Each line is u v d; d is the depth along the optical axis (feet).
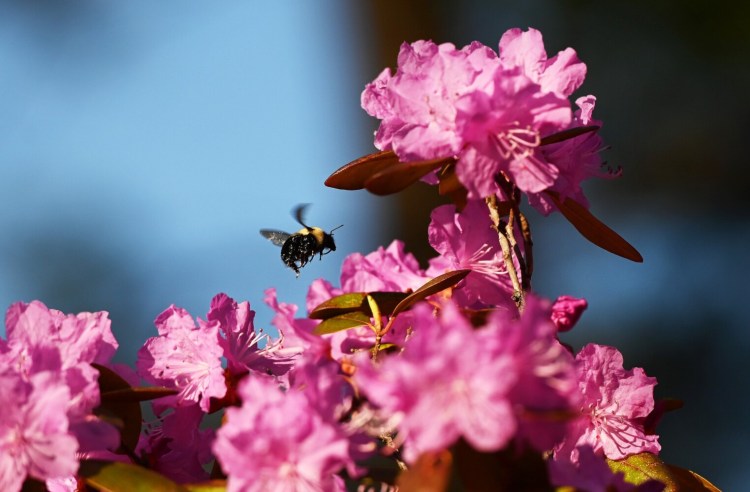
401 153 2.69
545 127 2.68
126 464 2.58
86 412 2.59
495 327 2.42
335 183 2.76
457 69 2.70
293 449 2.49
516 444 2.47
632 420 2.76
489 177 2.68
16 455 2.55
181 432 2.75
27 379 2.59
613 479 2.58
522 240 2.85
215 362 2.74
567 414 2.43
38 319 2.63
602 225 2.79
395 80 2.71
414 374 2.42
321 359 2.78
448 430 2.41
